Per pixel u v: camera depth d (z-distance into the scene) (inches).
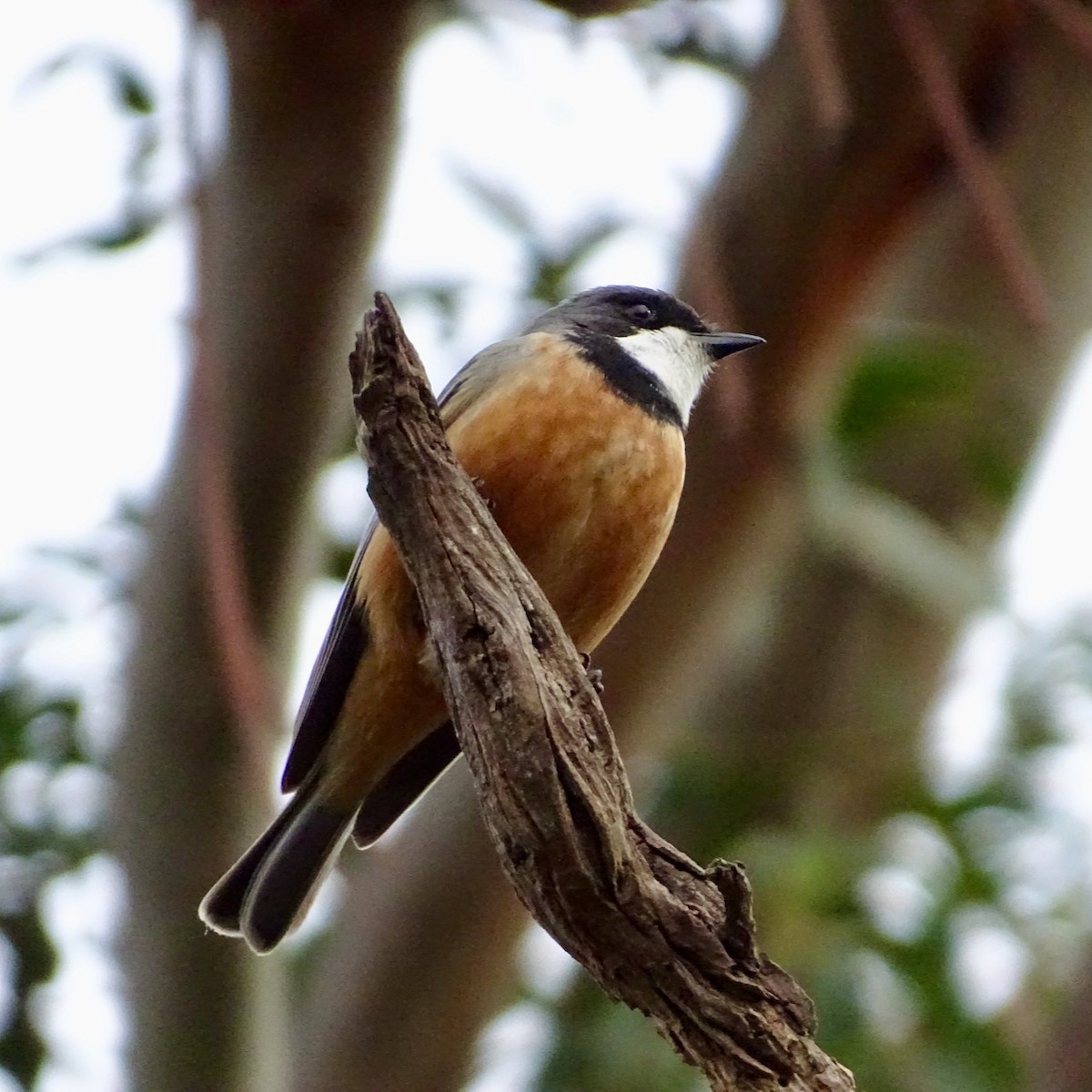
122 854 423.5
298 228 399.2
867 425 430.6
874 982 478.0
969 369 440.1
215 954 421.4
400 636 335.0
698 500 426.0
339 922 500.1
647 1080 489.7
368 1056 464.4
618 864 247.1
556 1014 528.4
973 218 524.7
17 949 501.7
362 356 257.6
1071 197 519.5
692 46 392.5
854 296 407.2
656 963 250.2
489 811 252.2
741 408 319.9
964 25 383.9
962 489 524.4
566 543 337.1
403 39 394.0
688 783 533.3
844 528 411.8
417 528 257.0
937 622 553.6
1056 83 510.3
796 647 554.6
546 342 353.1
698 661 453.4
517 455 331.9
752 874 477.4
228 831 417.7
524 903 255.4
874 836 510.3
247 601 398.3
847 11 387.9
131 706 416.2
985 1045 480.1
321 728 359.6
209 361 259.8
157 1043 426.6
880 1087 464.4
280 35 391.5
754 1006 249.3
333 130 399.9
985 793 530.3
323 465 411.5
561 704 249.8
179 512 401.4
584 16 348.2
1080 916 534.6
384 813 368.5
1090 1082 465.4
